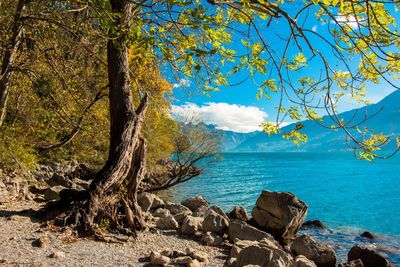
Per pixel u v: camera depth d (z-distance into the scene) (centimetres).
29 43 1596
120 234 1034
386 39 499
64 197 1084
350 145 502
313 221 2388
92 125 1912
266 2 512
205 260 880
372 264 1340
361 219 2720
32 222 1014
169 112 2550
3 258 737
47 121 2092
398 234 2212
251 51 710
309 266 941
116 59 1116
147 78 1933
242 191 4291
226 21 767
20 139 1898
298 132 598
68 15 1434
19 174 1891
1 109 1380
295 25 498
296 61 605
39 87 1537
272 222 1513
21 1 1340
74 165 2961
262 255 790
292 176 6956
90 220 1008
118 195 1092
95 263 774
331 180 6153
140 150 1142
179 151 2700
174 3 458
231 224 1189
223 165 11169
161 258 802
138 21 632
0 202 1282
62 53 1581
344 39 590
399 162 12888
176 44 771
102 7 584
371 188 4962
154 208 1567
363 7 514
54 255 777
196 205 1744
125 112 1119
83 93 1869
